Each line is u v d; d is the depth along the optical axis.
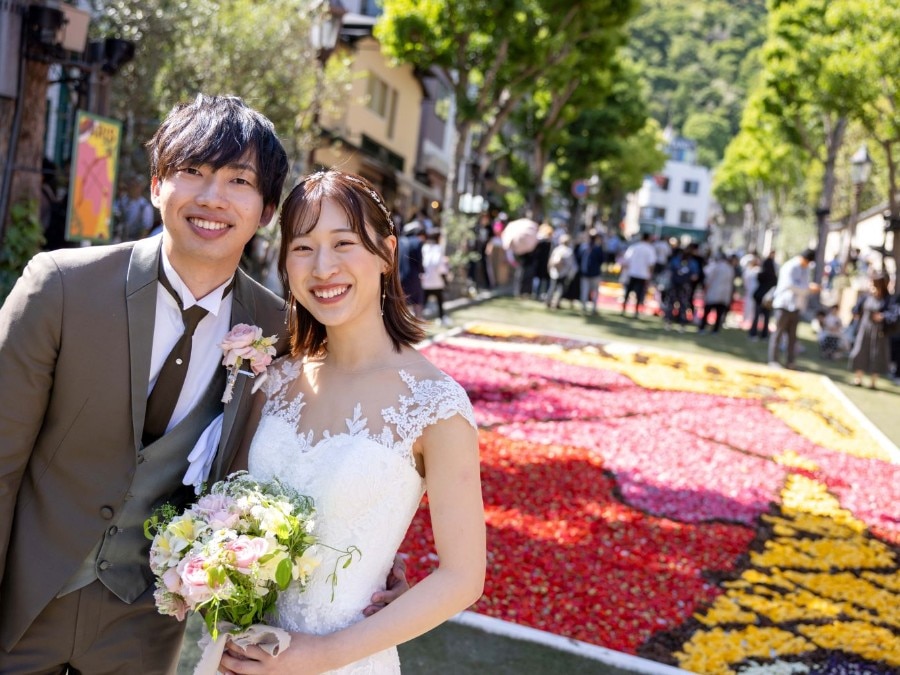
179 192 2.22
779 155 37.72
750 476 8.11
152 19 12.67
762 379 13.77
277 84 13.44
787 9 23.80
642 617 4.88
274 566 1.96
